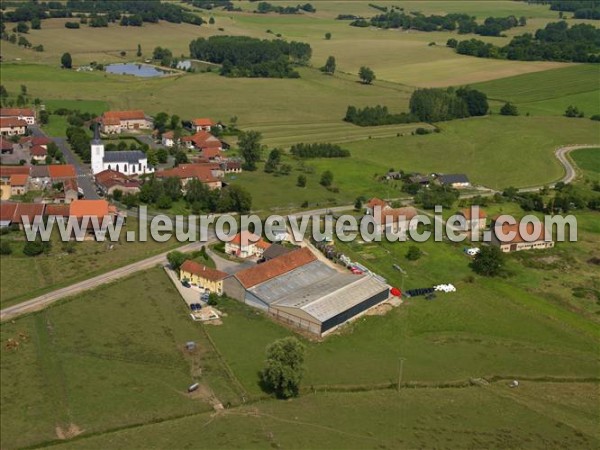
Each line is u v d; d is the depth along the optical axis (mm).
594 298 169625
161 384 125125
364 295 159000
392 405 121562
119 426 112688
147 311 152500
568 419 119312
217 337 143625
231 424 113875
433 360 138625
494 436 113312
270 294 158375
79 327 144125
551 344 147000
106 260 179500
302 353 124250
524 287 174875
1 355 131875
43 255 181125
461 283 176250
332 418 116750
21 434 109625
